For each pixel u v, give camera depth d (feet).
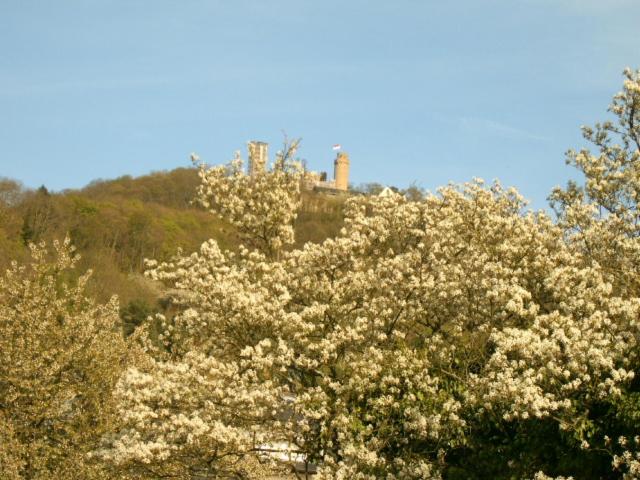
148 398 50.26
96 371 78.33
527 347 39.47
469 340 52.19
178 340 71.05
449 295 54.54
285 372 56.08
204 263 65.26
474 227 61.67
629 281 50.93
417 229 63.52
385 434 49.01
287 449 54.85
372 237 62.69
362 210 68.59
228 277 61.26
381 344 56.08
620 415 38.01
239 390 50.96
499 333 41.04
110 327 84.48
